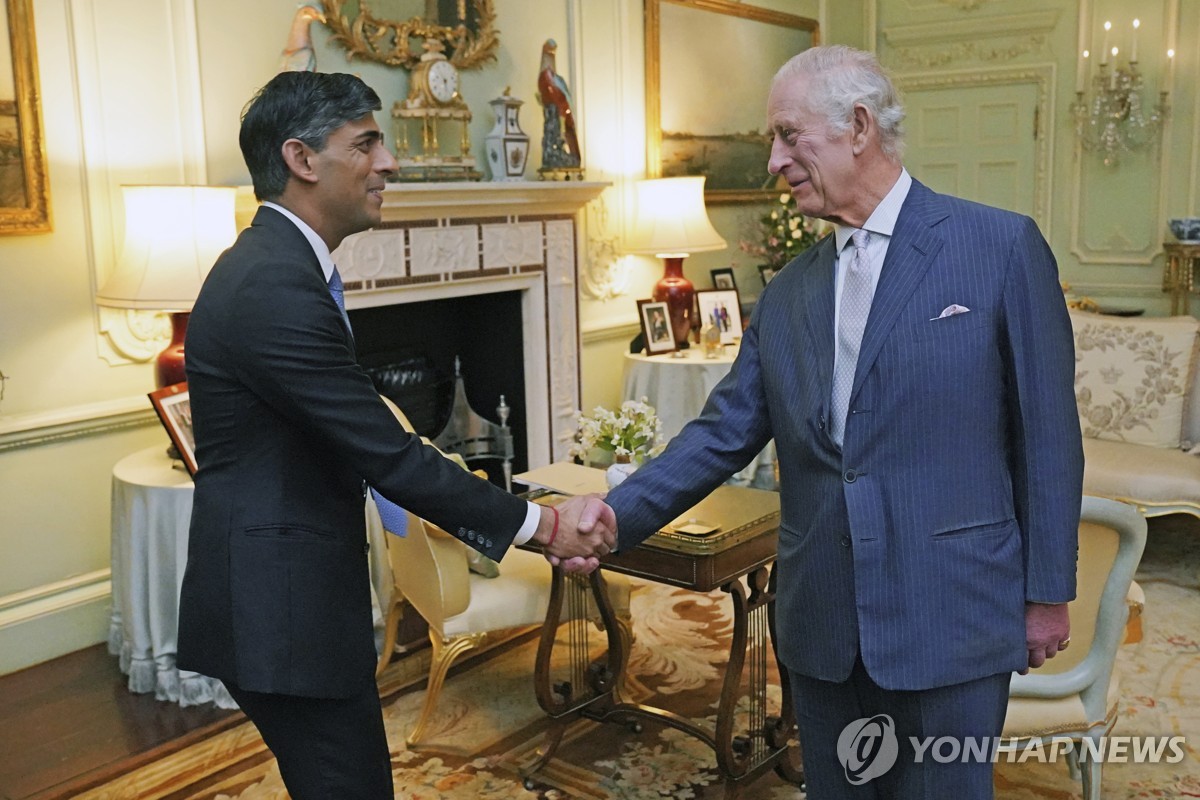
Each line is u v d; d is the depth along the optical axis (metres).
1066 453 1.58
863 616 1.61
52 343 3.46
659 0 5.60
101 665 3.48
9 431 3.36
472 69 4.68
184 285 3.23
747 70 6.30
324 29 4.11
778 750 2.66
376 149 1.79
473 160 4.49
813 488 1.69
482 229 4.61
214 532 1.68
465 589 2.84
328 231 1.79
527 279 4.89
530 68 4.98
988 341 1.57
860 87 1.60
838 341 1.66
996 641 1.60
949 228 1.60
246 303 1.63
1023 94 6.44
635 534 2.00
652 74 5.59
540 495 2.92
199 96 3.72
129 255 3.31
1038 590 1.60
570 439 5.17
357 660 1.74
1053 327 1.58
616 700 2.95
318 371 1.65
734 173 6.28
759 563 2.57
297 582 1.66
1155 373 4.39
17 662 3.46
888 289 1.59
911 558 1.58
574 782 2.73
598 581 2.76
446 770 2.80
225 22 3.79
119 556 3.37
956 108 6.69
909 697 1.63
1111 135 6.10
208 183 3.77
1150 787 2.64
